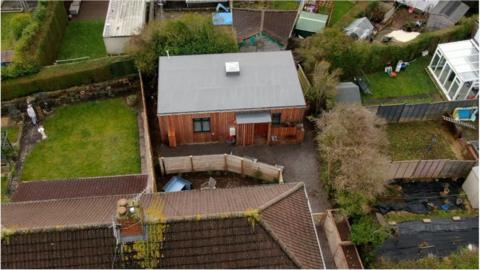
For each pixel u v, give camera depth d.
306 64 39.34
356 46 40.28
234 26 43.12
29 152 34.84
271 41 43.16
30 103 37.09
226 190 25.33
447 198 32.94
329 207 31.73
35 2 45.56
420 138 37.59
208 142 35.97
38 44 38.88
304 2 49.78
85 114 37.91
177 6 46.12
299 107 33.44
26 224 21.00
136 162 34.38
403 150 36.59
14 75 36.69
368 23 46.16
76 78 38.06
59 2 44.50
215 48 38.34
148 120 37.31
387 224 30.97
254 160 32.59
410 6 50.72
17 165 33.91
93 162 34.28
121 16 42.88
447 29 45.09
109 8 43.88
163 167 32.81
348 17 47.12
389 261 29.09
